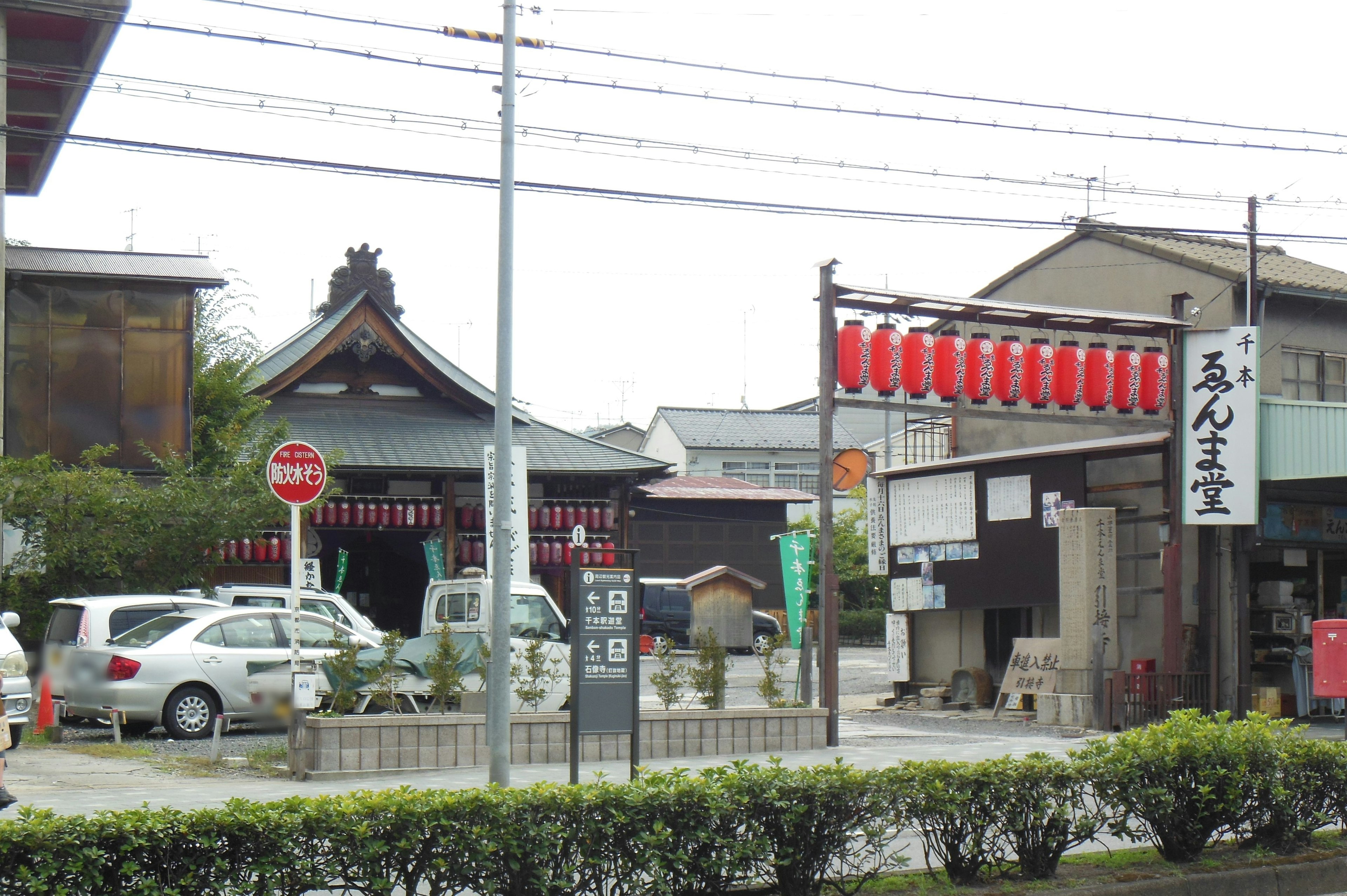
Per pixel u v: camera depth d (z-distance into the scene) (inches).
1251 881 322.7
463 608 682.2
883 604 1850.4
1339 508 769.6
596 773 293.4
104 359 890.7
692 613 1352.1
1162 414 738.2
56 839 214.1
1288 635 777.6
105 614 638.5
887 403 674.8
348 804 241.1
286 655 650.8
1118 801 317.4
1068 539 743.1
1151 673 732.0
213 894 223.9
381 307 1160.8
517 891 250.5
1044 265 889.5
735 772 286.2
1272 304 787.4
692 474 2134.6
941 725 740.7
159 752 572.7
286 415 1142.3
